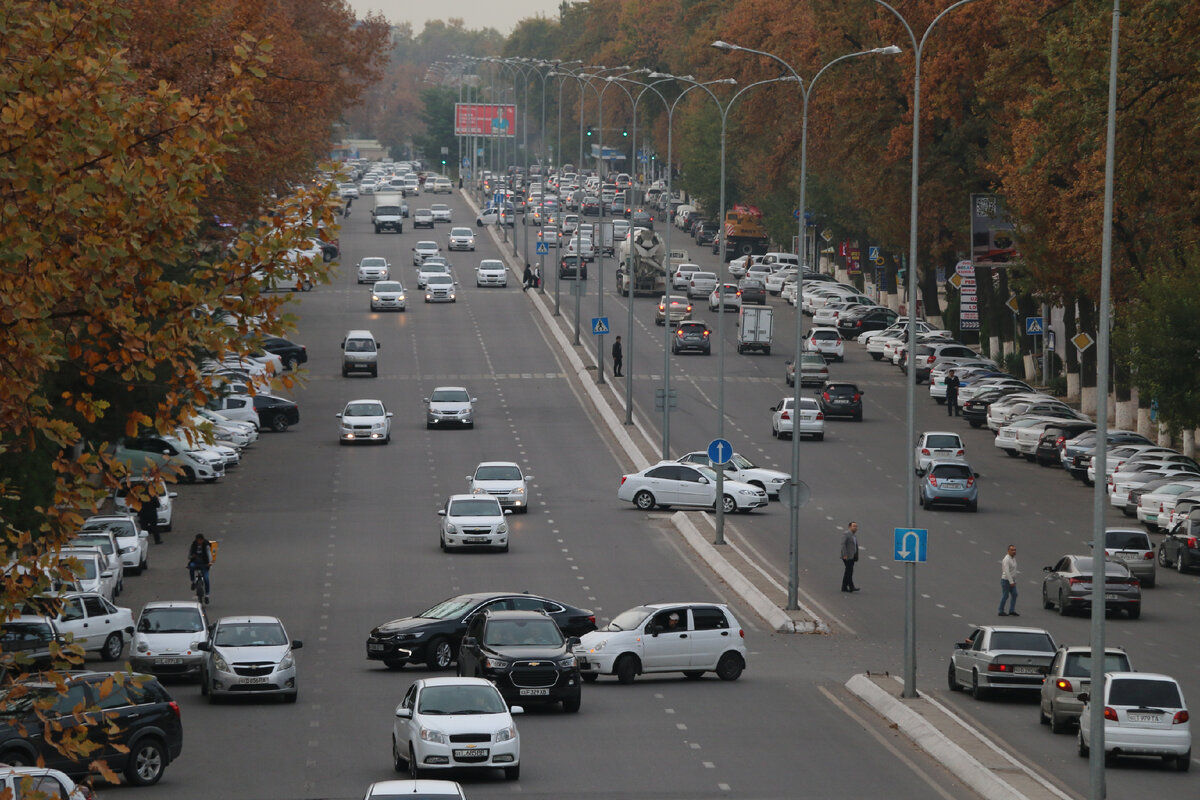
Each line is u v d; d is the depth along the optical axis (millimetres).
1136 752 52375
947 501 115875
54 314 23562
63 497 23047
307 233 24875
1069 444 129750
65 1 24422
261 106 104938
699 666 69125
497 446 138125
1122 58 100438
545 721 59062
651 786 48250
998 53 133500
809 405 145125
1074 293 144625
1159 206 119125
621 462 133375
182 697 64250
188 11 86000
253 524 107375
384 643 69312
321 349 184750
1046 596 87375
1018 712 62969
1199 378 111062
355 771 49938
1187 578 99000
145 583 89000
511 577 91625
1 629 23109
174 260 23812
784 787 48594
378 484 121938
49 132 22281
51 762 46312
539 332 199125
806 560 99500
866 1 172125
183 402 24000
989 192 166875
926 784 49562
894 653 75688
